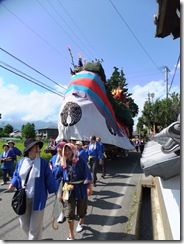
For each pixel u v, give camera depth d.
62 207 6.00
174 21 4.73
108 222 5.93
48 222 6.08
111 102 16.92
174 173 3.22
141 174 12.24
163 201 5.98
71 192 5.05
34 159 4.44
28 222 4.35
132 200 7.64
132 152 27.22
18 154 10.90
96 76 15.38
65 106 13.48
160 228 5.83
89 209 6.89
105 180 10.80
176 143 3.15
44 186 4.38
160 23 4.86
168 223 4.75
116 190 8.98
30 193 4.25
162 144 3.75
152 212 6.89
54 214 5.41
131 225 5.57
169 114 25.31
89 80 14.67
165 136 3.43
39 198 4.26
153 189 8.78
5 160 10.48
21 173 4.33
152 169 3.27
